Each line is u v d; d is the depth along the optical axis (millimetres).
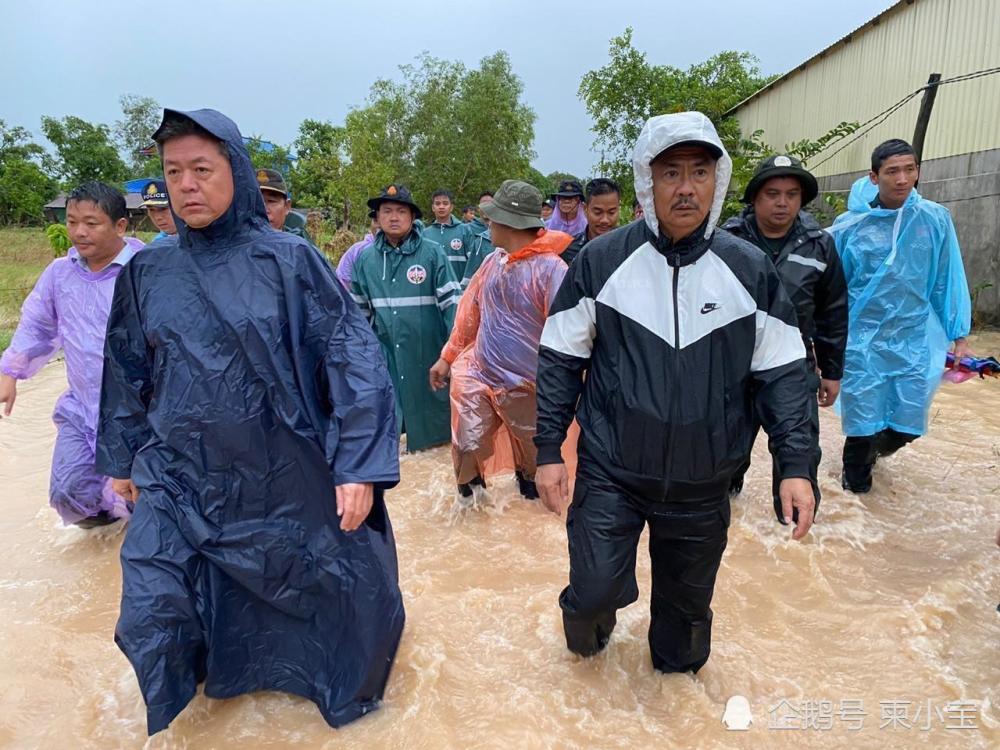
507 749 2455
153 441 2561
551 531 4316
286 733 2617
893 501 4613
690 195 2285
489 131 30547
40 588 3795
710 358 2385
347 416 2367
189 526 2484
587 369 2641
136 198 35969
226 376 2410
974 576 3664
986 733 2578
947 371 4695
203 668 2600
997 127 10047
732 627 3271
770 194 3844
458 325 4746
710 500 2514
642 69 21047
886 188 4438
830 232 4777
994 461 5305
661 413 2393
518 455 4688
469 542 4203
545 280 4234
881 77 12578
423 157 31031
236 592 2637
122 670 3025
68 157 52156
